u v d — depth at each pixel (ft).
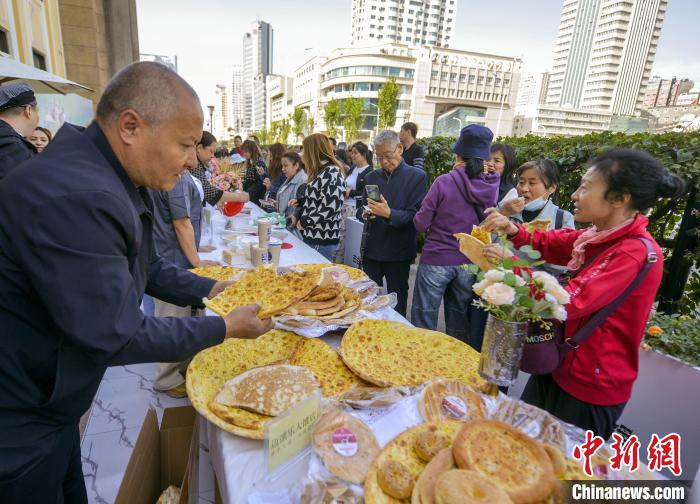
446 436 2.96
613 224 4.19
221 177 12.98
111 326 2.57
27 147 8.57
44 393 2.97
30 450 2.99
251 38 540.11
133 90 2.77
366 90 217.77
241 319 3.51
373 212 9.43
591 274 4.01
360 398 3.60
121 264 2.69
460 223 8.19
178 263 8.14
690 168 8.54
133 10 33.68
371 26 316.40
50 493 3.28
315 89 257.75
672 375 5.70
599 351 4.18
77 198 2.46
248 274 4.64
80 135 2.91
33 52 24.75
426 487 2.40
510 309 3.38
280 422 2.82
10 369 2.81
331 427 3.14
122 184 2.96
